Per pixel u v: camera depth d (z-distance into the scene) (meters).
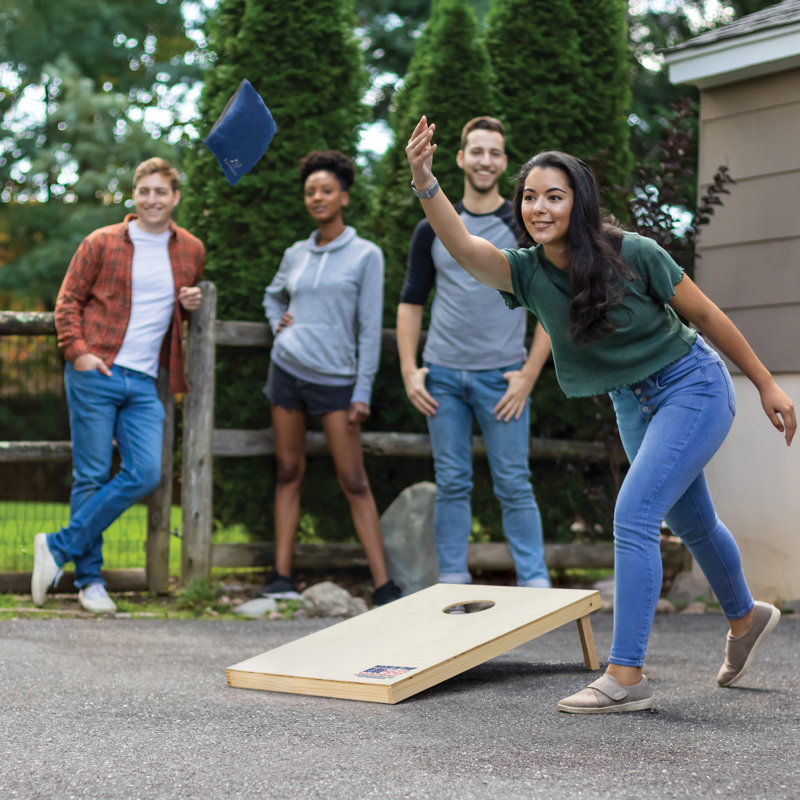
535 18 6.48
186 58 14.89
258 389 6.05
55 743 2.60
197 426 5.60
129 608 5.28
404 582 5.68
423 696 3.23
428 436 6.08
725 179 5.98
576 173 2.90
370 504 5.64
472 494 6.30
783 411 3.09
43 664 3.70
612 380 3.08
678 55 6.29
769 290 5.95
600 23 6.57
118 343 5.20
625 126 6.66
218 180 6.12
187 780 2.27
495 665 3.82
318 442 5.91
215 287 5.68
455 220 2.93
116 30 14.12
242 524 6.07
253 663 3.43
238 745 2.58
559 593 3.76
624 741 2.62
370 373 5.54
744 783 2.26
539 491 6.38
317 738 2.65
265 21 6.12
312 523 6.22
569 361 3.11
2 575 5.51
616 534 3.05
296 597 5.49
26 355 6.64
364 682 3.14
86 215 12.75
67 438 6.94
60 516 6.99
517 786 2.22
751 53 5.95
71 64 13.27
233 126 3.07
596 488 6.32
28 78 14.12
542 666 3.80
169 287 5.35
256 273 6.07
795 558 5.77
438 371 5.32
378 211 6.73
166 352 5.49
